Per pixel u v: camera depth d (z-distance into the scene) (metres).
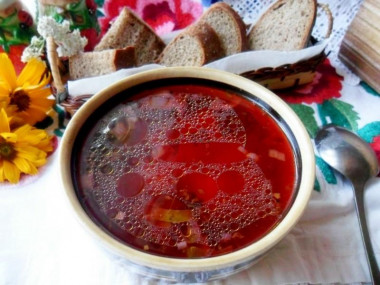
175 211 0.22
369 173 0.29
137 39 0.35
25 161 0.28
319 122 0.33
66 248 0.26
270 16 0.36
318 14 0.38
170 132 0.26
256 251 0.19
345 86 0.36
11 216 0.27
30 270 0.25
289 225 0.20
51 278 0.24
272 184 0.23
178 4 0.39
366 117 0.34
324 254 0.26
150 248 0.21
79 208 0.20
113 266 0.25
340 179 0.29
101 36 0.38
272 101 0.26
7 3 0.31
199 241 0.21
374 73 0.34
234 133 0.26
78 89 0.30
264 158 0.24
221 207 0.22
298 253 0.26
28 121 0.31
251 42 0.36
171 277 0.21
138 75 0.26
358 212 0.27
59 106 0.33
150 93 0.27
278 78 0.34
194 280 0.22
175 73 0.27
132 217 0.22
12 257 0.25
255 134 0.26
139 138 0.25
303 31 0.34
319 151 0.30
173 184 0.23
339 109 0.34
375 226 0.27
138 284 0.24
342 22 0.38
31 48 0.31
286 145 0.25
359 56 0.35
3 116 0.28
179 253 0.21
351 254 0.26
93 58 0.32
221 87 0.27
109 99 0.26
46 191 0.28
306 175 0.22
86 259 0.25
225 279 0.24
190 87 0.27
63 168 0.22
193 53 0.34
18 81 0.31
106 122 0.25
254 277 0.25
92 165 0.24
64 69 0.34
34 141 0.29
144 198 0.23
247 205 0.23
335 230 0.27
